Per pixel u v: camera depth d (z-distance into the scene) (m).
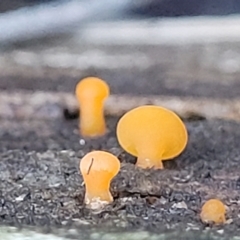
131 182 0.05
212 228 0.05
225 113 0.07
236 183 0.05
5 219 0.05
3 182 0.05
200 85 0.07
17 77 0.08
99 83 0.06
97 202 0.05
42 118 0.07
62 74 0.08
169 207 0.05
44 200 0.05
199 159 0.06
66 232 0.05
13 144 0.06
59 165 0.05
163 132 0.05
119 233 0.05
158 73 0.08
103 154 0.05
